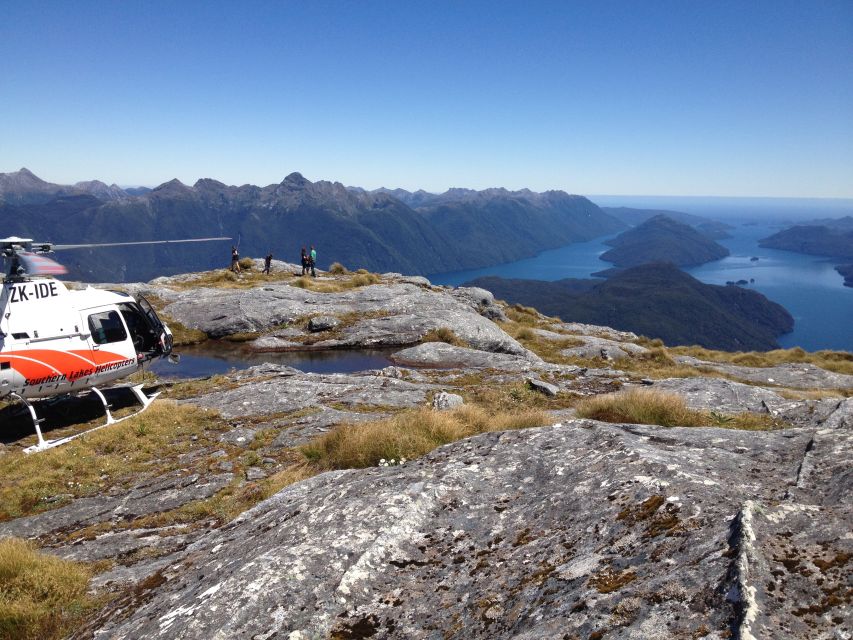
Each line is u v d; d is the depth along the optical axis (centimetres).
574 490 462
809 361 3566
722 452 488
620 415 1179
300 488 726
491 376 2288
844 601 244
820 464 412
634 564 326
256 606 400
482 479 547
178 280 4416
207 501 1090
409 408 1727
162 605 478
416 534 470
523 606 334
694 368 3006
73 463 1327
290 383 1938
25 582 750
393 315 3438
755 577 268
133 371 1769
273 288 3750
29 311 1523
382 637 359
